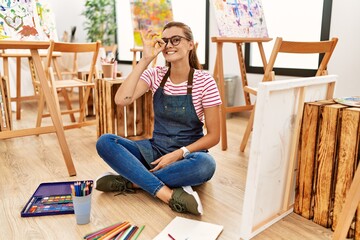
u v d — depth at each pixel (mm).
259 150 1059
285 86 1088
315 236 1155
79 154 2061
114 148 1364
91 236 1116
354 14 2248
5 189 1522
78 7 5426
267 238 1140
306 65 2730
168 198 1307
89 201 1198
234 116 3271
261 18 2514
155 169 1373
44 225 1204
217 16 2170
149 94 2279
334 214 1175
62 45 2295
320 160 1192
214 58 3473
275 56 1792
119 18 5102
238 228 1197
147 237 1128
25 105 3795
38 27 1725
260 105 1034
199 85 1404
